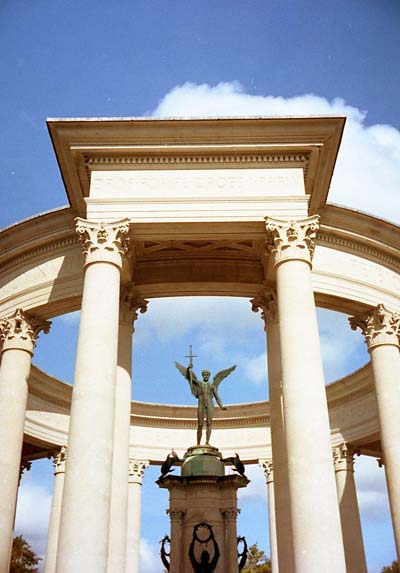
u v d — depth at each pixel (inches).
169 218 1019.9
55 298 1214.9
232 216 1022.4
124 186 1048.8
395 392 1213.7
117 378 1134.4
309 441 852.6
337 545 800.9
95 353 908.0
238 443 2012.8
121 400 1118.4
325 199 1200.8
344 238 1277.1
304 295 959.0
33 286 1253.1
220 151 1059.3
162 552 1144.8
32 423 1704.0
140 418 2003.0
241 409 2032.5
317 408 875.4
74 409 876.0
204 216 1021.2
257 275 1279.5
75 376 901.8
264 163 1066.1
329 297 1241.4
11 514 1114.7
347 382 1833.2
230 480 1168.2
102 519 813.2
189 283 1268.5
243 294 1301.7
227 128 1042.1
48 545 1649.9
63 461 1779.0
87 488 819.4
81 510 805.9
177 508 1157.1
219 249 1256.2
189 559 1118.4
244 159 1067.9
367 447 1879.9
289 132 1045.2
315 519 807.7
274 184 1050.1
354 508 1749.5
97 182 1052.5
